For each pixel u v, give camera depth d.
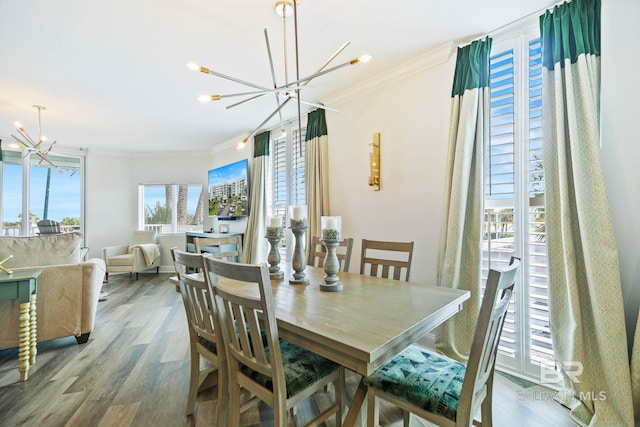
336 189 3.55
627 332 1.72
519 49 2.25
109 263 5.34
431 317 1.38
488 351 1.23
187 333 3.04
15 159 5.41
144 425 1.70
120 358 2.50
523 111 2.21
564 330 1.89
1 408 1.85
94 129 4.79
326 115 3.67
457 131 2.40
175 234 6.45
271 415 1.81
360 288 1.84
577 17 1.86
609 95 1.80
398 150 2.92
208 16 2.10
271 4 1.99
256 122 4.51
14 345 2.53
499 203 2.31
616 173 1.78
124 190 6.43
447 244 2.35
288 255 4.40
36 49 2.49
